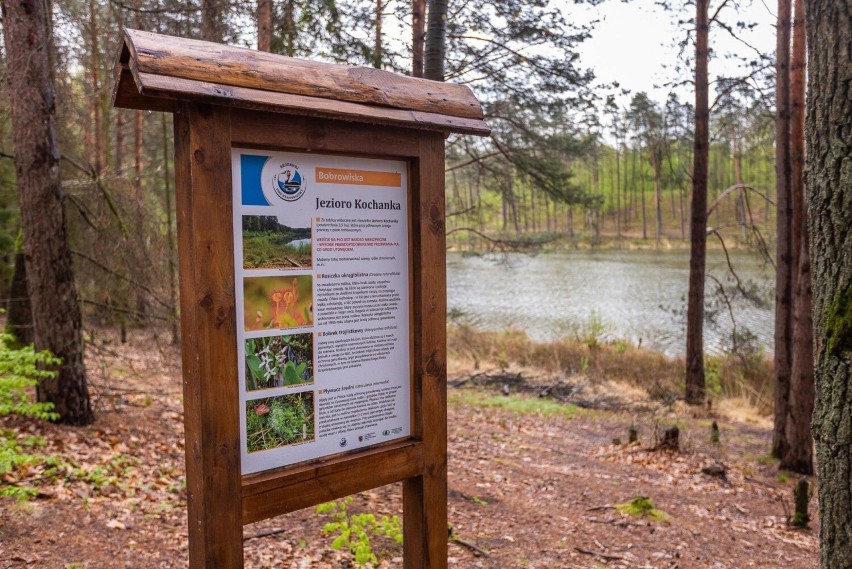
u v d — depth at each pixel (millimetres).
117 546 4359
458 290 33000
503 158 12891
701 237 13305
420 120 2617
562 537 5484
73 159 9086
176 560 4305
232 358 2248
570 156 12461
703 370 13281
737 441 10297
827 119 2393
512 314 25094
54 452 5918
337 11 8930
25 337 8500
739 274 30828
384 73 2645
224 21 9375
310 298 2504
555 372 15219
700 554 5348
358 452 2660
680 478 7891
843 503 2385
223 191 2199
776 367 9328
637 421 11281
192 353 2195
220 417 2225
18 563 3900
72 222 9055
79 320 7156
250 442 2350
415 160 2762
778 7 9422
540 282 35781
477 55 10133
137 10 7926
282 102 2225
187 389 2264
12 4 6637
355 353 2648
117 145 15531
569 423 11039
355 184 2621
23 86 6730
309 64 2420
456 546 5082
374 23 9641
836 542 2414
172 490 5590
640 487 7359
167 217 13188
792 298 9242
